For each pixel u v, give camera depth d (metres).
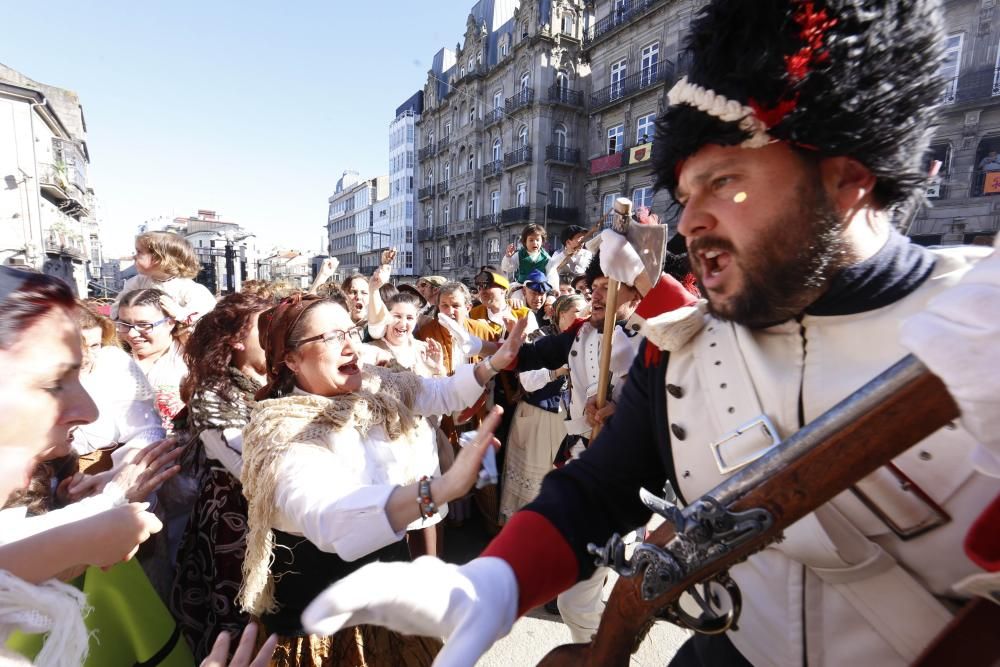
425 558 0.58
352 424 1.30
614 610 0.67
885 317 0.58
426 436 1.61
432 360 2.93
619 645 0.68
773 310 0.62
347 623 0.48
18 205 16.94
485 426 0.99
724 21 0.58
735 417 0.67
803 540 0.59
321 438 1.22
